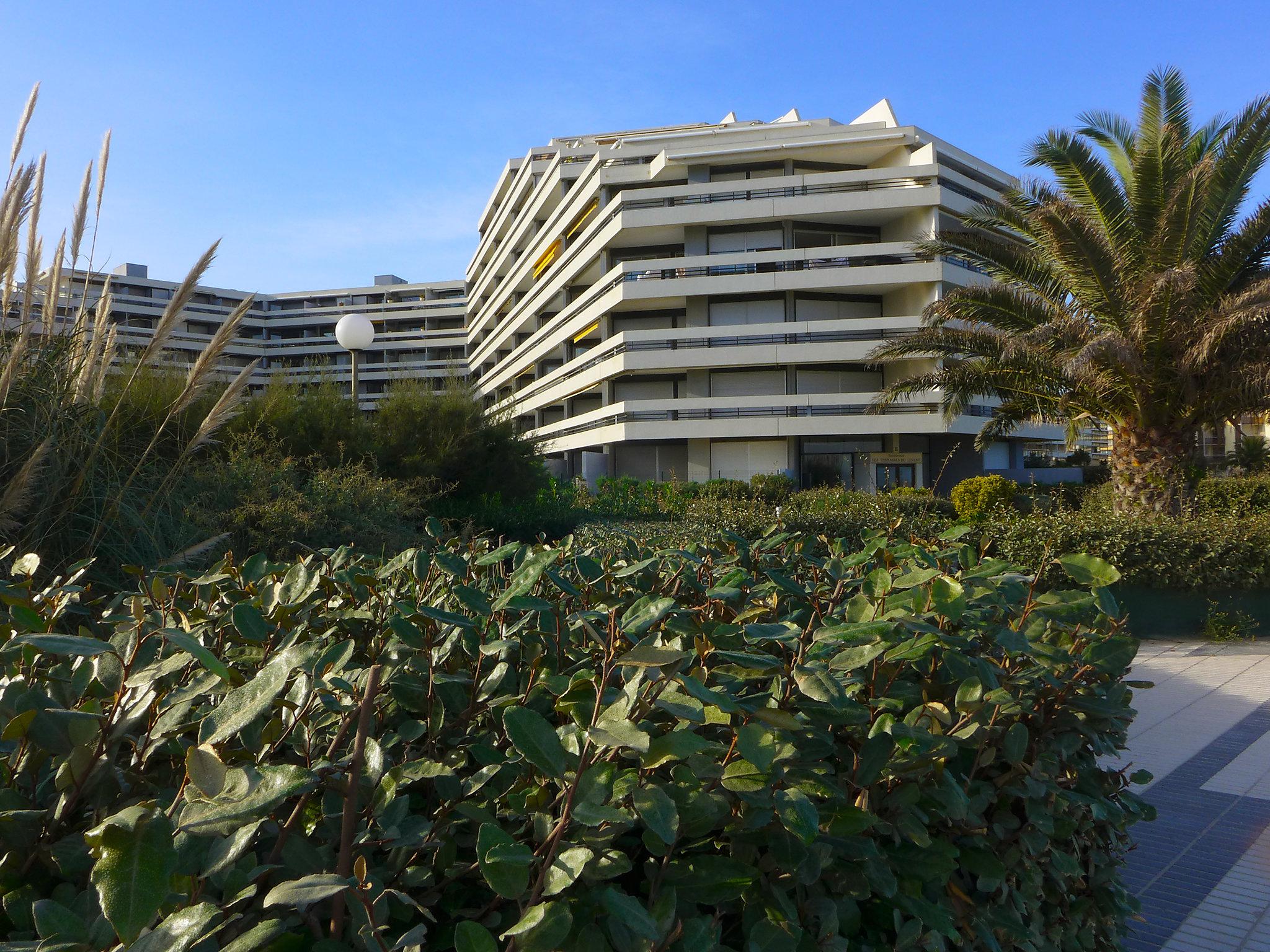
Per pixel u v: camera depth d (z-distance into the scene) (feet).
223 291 244.63
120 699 3.59
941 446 124.98
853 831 4.53
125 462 17.22
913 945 5.34
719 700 3.68
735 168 128.67
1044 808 6.33
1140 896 11.43
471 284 252.01
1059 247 42.70
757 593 7.25
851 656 4.87
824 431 118.32
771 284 120.06
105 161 16.93
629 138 161.58
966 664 5.72
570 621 4.92
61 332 16.99
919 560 7.33
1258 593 29.94
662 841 4.09
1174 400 43.24
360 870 2.94
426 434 40.96
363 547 25.73
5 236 15.46
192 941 2.46
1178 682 23.99
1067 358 44.60
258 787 2.98
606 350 132.67
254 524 23.25
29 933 3.07
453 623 4.68
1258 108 39.88
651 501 56.54
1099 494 56.24
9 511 13.16
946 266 114.93
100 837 2.53
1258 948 10.05
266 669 3.54
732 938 4.79
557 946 3.07
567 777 3.70
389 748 4.64
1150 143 43.52
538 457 50.29
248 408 32.78
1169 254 42.29
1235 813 14.33
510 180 200.03
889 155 124.57
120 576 14.98
